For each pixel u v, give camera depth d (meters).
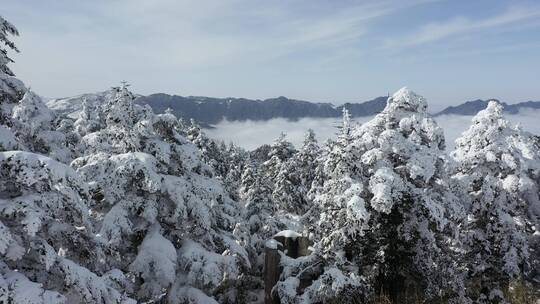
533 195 27.17
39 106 14.38
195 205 13.69
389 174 16.06
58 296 6.86
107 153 13.69
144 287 12.52
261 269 20.08
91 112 33.31
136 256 12.93
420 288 17.06
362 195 16.73
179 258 13.46
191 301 12.74
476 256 20.69
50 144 14.82
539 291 23.55
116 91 13.60
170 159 14.62
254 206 23.31
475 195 20.94
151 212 12.99
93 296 7.61
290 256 20.83
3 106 13.20
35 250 7.69
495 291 20.08
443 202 17.31
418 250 16.98
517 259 20.27
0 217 7.49
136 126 13.40
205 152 32.91
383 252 16.17
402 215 16.50
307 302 15.64
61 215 8.34
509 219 20.33
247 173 32.19
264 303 18.44
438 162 17.55
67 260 7.62
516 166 22.12
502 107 22.55
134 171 12.62
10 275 6.86
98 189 13.06
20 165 7.01
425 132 17.81
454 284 17.75
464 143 23.39
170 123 14.51
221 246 15.03
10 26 13.77
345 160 16.56
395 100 17.89
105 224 12.24
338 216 16.23
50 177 7.29
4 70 14.18
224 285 17.11
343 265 16.25
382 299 15.86
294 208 38.31
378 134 17.80
